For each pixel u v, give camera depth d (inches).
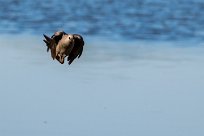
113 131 748.6
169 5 2433.6
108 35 1620.3
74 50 401.1
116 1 2556.6
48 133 726.5
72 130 743.1
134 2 2532.0
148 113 825.5
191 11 2239.2
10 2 2395.4
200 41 1530.5
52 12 2116.1
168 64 1152.8
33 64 1102.4
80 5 2377.0
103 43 1454.2
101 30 1721.2
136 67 1112.2
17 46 1326.3
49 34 1616.6
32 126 749.9
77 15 2062.0
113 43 1460.4
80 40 400.5
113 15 2087.8
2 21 1830.7
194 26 1830.7
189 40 1549.0
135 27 1793.8
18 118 781.3
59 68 1071.6
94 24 1849.2
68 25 1818.4
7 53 1222.9
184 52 1318.9
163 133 746.8
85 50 1320.1
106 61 1167.0
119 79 1006.4
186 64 1155.3
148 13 2164.1
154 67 1119.0
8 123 758.5
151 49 1364.4
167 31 1720.0
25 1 2438.5
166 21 1945.1
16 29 1663.4
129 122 784.9
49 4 2372.0
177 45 1450.5
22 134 718.5
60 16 2015.3
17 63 1113.4
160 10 2263.8
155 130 756.6
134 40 1534.2
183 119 804.0
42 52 1242.0
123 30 1722.4
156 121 792.3
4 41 1407.5
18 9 2176.4
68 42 391.9
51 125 758.5
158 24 1870.1
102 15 2082.9
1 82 966.4
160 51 1331.2
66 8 2261.3
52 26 1775.3
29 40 1446.9
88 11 2192.4
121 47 1386.6
